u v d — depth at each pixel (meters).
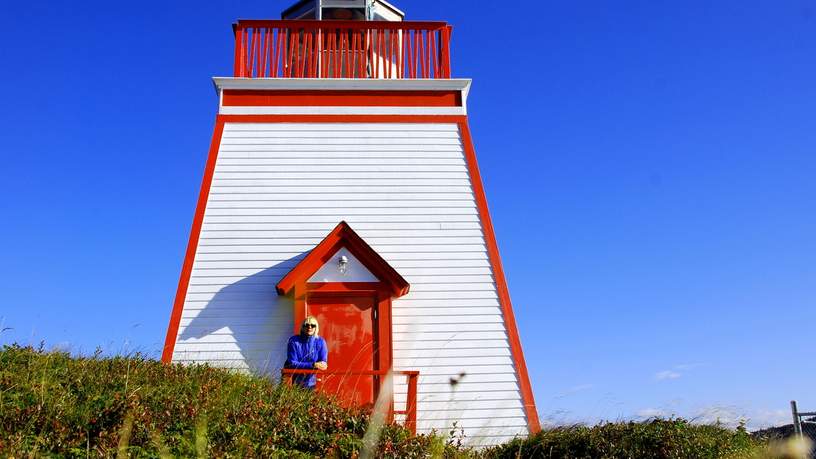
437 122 15.37
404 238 14.54
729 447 10.75
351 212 14.63
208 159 14.78
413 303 14.12
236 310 13.84
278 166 14.81
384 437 8.72
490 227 14.69
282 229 14.42
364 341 13.75
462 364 13.79
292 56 15.71
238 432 8.21
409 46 15.94
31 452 6.97
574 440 11.13
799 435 11.70
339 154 14.98
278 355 13.62
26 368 9.73
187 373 10.73
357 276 13.91
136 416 8.08
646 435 10.88
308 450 8.35
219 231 14.30
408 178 14.92
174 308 13.77
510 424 13.45
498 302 14.23
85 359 10.84
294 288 13.75
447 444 9.79
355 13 18.28
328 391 12.61
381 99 15.40
